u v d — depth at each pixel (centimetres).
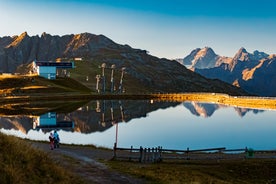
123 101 18400
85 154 4225
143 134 7931
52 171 2091
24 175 1797
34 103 14800
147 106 15950
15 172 1706
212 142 7162
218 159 4597
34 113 11338
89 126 8950
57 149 4506
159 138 7469
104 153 4503
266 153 5128
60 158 3344
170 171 3406
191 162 4369
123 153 4638
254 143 7112
